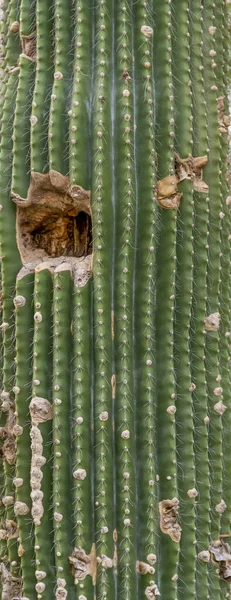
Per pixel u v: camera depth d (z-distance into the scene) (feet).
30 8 8.37
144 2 7.91
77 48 7.87
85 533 7.16
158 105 7.92
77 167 7.60
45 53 8.10
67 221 8.21
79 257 7.95
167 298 7.67
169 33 8.01
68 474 7.33
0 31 9.07
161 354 7.62
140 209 7.65
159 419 7.52
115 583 7.14
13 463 7.89
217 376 8.18
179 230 7.91
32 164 7.86
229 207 8.87
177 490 7.48
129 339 7.45
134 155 7.71
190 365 7.89
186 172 8.00
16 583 7.80
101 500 7.14
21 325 7.80
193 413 7.86
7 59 8.59
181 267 7.88
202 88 8.36
